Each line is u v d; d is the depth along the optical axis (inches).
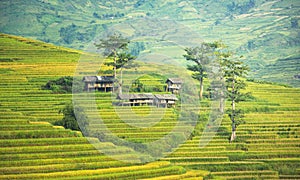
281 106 4525.1
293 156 3358.8
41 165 2775.6
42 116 3533.5
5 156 2827.3
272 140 3627.0
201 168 2984.7
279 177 3083.2
